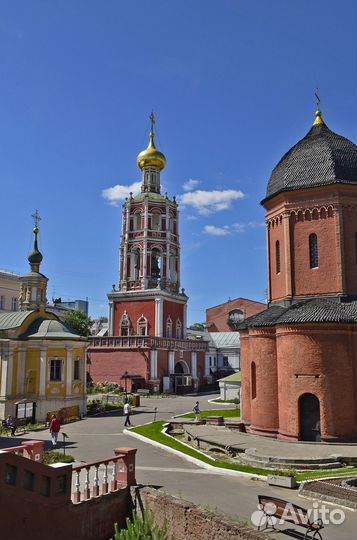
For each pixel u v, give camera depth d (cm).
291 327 2747
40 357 4144
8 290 7481
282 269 3195
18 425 3738
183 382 6681
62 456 2328
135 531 1361
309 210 3105
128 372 6166
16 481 1442
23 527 1442
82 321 7481
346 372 2662
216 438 2727
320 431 2617
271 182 3372
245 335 3291
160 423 3581
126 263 6962
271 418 2844
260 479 1988
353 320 2695
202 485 1908
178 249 7256
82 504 1616
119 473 1775
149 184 7344
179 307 7138
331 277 2995
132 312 6738
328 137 3275
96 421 3928
